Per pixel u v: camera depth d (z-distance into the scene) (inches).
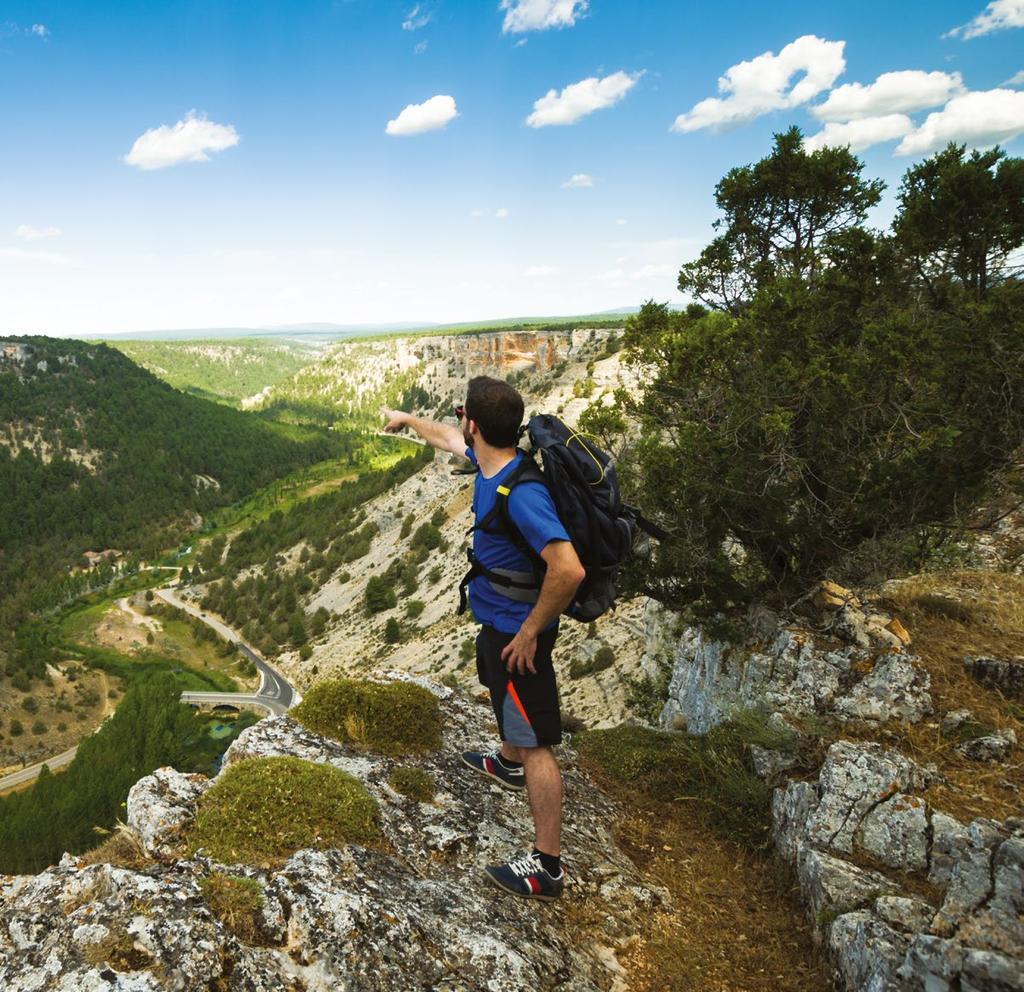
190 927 96.4
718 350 313.9
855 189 375.9
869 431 275.9
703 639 352.5
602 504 120.6
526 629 115.3
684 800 208.5
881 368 259.3
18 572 7824.8
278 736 185.2
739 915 154.7
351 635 4163.4
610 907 147.6
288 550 6550.2
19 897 102.4
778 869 168.4
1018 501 298.8
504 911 131.5
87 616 5915.4
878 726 194.2
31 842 2172.7
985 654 210.5
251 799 135.2
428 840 149.5
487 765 176.1
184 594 6417.3
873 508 271.9
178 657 5004.9
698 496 312.5
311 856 122.9
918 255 329.7
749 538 318.7
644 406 357.1
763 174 380.8
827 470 290.5
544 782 132.0
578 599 123.4
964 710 188.2
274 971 96.9
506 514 116.2
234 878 110.3
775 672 248.7
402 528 5329.7
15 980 87.1
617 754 237.0
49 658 4896.7
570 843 169.5
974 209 296.7
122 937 92.8
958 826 145.7
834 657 226.8
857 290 310.8
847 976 124.7
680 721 366.9
